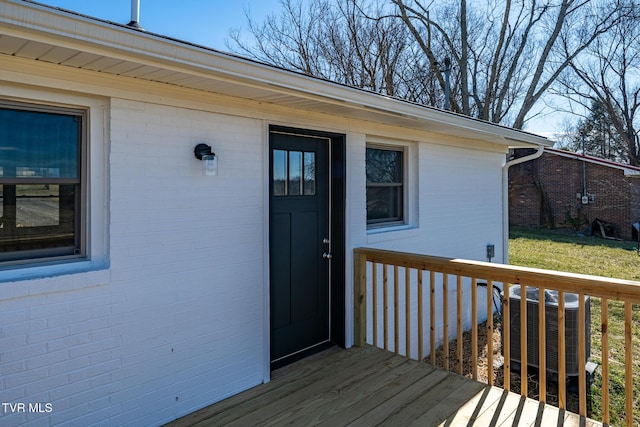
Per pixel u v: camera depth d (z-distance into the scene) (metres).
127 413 2.43
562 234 14.02
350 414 2.60
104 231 2.36
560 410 2.59
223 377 2.86
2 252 2.08
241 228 2.96
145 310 2.50
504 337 2.85
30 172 2.15
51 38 1.69
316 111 3.34
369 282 4.02
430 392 2.86
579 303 2.46
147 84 2.45
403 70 13.61
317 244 3.66
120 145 2.37
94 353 2.30
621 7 13.17
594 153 21.12
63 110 2.24
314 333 3.66
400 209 4.68
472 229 5.58
